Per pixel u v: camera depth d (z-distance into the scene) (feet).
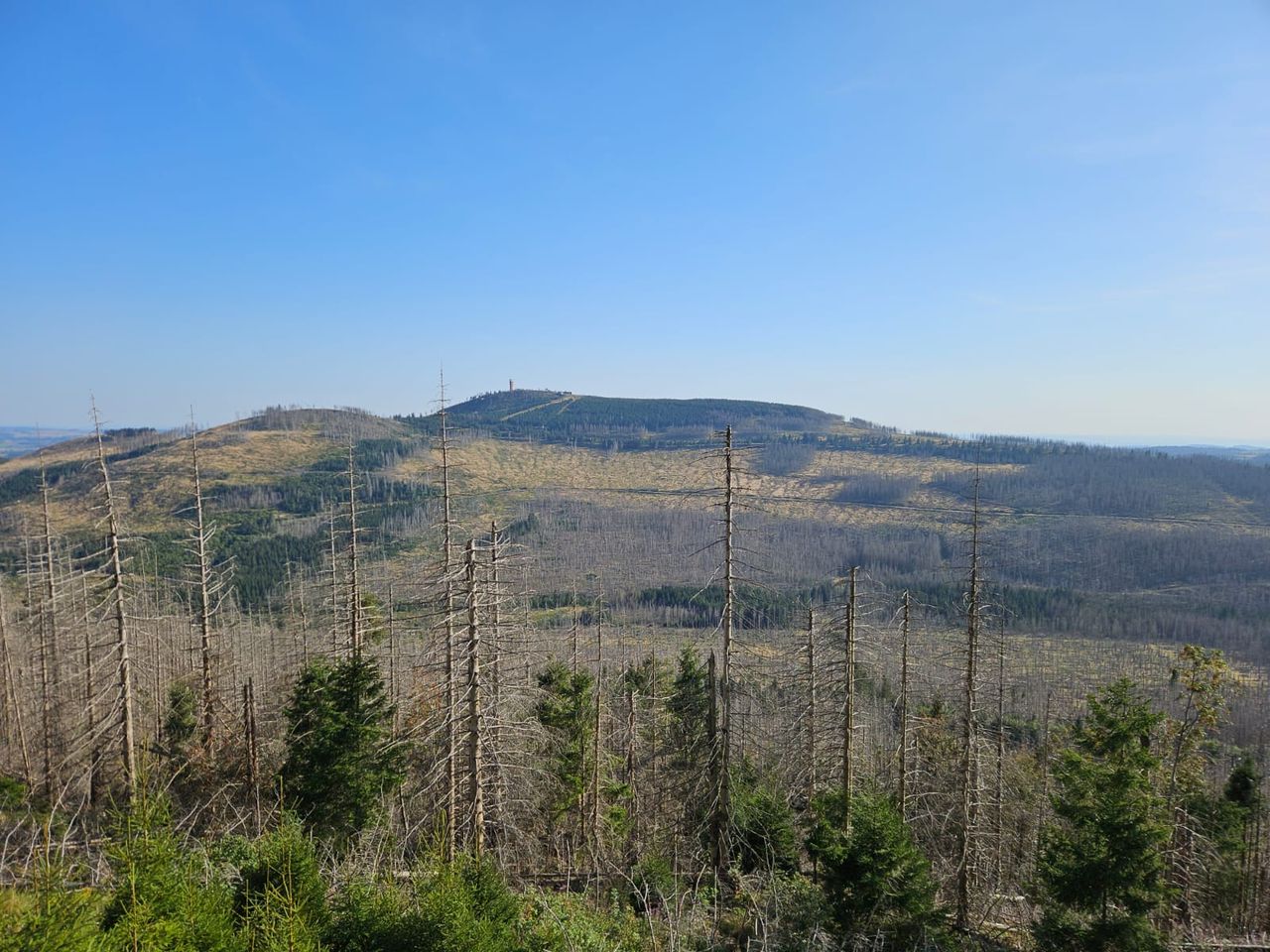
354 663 78.84
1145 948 55.01
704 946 61.31
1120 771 62.49
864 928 57.88
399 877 59.57
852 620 81.00
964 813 78.64
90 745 75.77
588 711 109.60
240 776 82.58
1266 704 235.81
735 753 78.43
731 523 73.87
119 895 32.32
